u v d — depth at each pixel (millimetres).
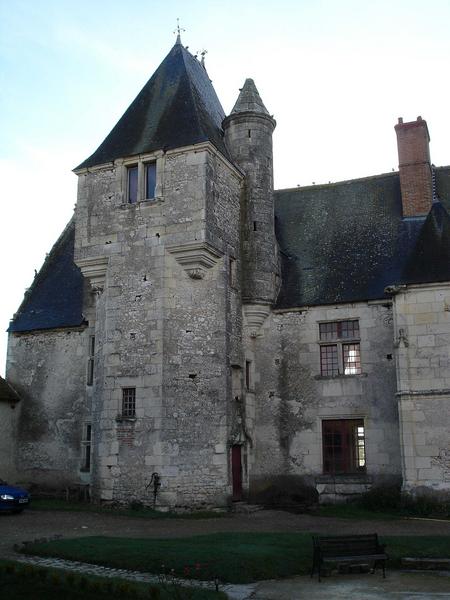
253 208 19969
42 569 8172
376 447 17766
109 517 15164
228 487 16906
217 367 17422
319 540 9242
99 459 17062
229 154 20312
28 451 21078
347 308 18875
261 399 19250
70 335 21406
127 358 17234
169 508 15953
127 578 8602
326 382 18672
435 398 16016
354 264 19891
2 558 9664
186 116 19016
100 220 18656
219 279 18078
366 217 21297
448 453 15648
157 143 18469
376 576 9273
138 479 16391
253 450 18906
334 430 18484
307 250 21109
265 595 8062
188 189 17672
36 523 14070
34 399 21438
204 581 8695
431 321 16453
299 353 19141
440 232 17750
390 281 18781
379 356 18219
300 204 22891
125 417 16844
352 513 15969
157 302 17172
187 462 16469
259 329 19594
